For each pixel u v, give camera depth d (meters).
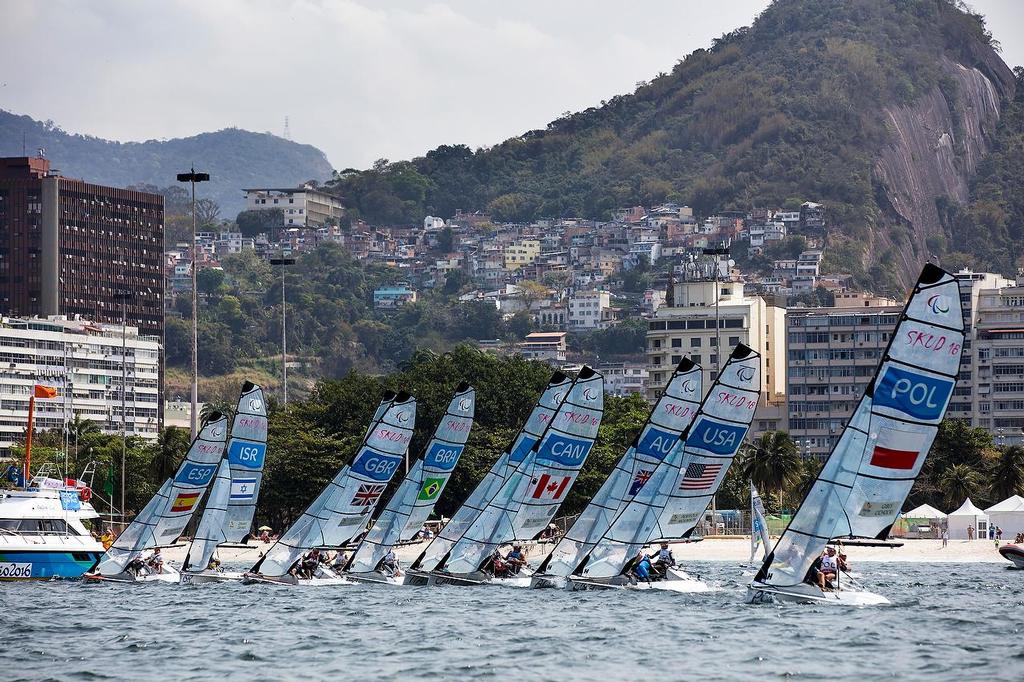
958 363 162.75
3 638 175.12
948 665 145.25
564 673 145.88
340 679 145.12
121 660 158.75
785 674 142.38
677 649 157.50
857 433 169.12
